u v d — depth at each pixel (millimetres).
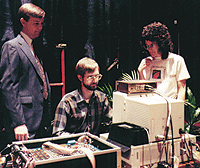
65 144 1294
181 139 1431
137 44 3506
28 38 1983
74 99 1644
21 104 1845
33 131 1923
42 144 1235
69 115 1606
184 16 3803
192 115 2812
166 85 2117
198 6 3828
